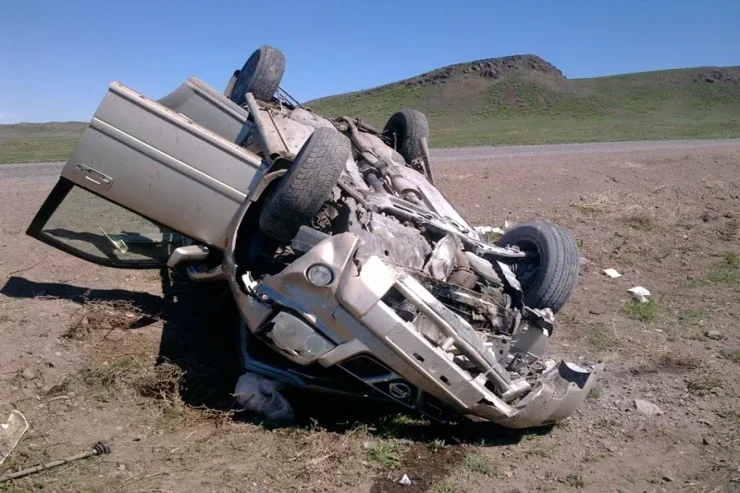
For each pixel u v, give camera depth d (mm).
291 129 6371
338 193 5359
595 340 6051
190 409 4613
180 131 5262
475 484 3840
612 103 79062
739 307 6914
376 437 4305
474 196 12266
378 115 70438
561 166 16172
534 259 5836
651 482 3928
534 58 92000
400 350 4031
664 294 7398
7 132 51188
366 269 4102
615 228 10289
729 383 5172
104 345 5414
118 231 6211
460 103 77938
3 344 5172
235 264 4898
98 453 3984
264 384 4547
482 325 4727
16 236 8031
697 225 10727
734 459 4148
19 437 4094
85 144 5270
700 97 83938
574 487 3855
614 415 4738
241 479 3793
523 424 4234
